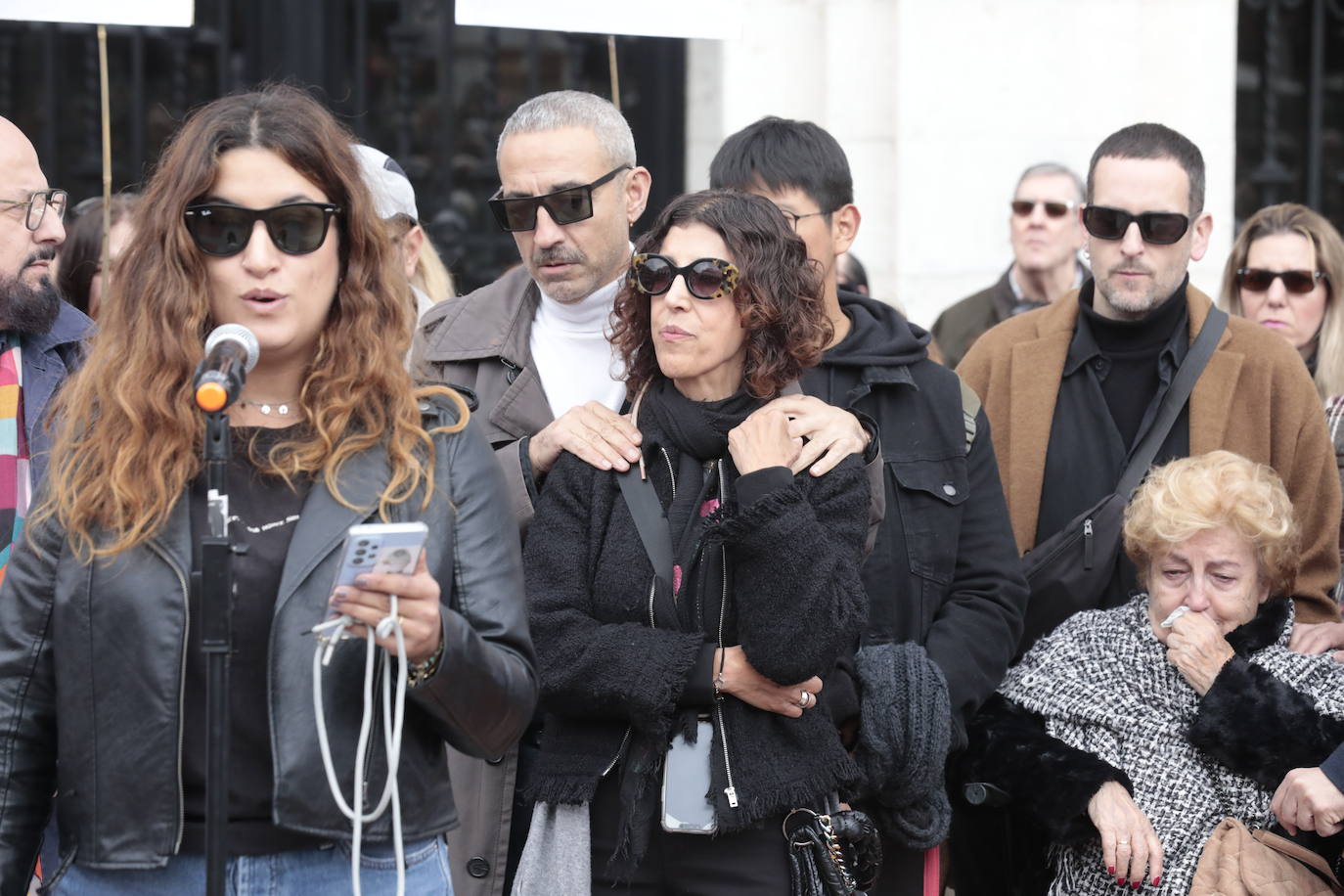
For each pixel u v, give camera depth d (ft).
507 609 13.25
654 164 36.99
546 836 16.19
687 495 16.30
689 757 15.71
